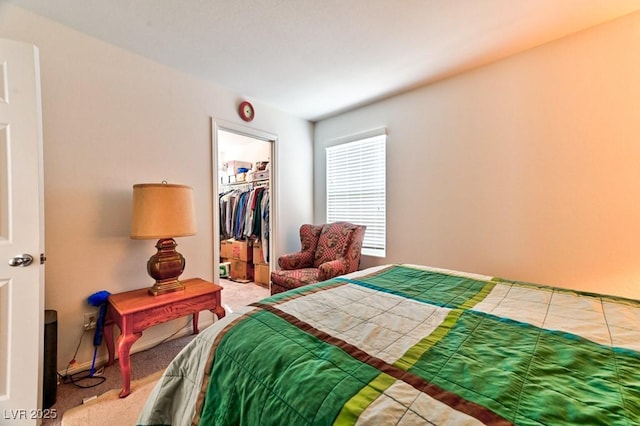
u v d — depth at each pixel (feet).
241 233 13.97
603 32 5.99
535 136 6.86
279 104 10.28
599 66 6.06
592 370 2.30
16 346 4.49
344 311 3.62
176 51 6.87
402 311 3.63
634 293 5.78
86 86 6.15
